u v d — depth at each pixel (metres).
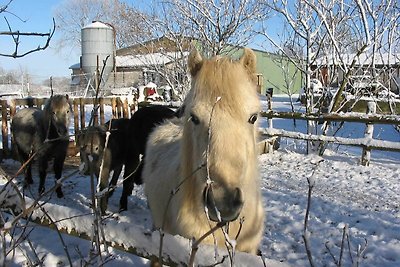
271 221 4.86
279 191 6.04
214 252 1.53
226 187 1.83
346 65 8.59
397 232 4.39
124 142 5.31
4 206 2.36
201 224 2.20
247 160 2.04
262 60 23.52
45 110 6.03
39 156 5.98
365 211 5.09
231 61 2.13
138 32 13.81
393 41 9.05
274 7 8.68
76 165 8.11
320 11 8.09
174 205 2.43
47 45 1.66
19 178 7.05
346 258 3.84
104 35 18.78
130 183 5.45
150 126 5.13
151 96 13.18
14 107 8.54
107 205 5.61
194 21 11.22
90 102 9.05
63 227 2.15
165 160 2.88
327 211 5.12
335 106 8.61
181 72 12.15
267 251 4.09
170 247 1.67
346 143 7.82
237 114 1.95
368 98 9.72
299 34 8.65
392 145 7.32
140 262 3.69
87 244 4.12
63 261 3.73
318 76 9.62
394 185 6.33
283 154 8.59
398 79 9.95
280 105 19.11
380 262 3.75
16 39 1.65
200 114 1.99
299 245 4.17
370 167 7.51
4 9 1.62
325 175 7.00
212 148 1.90
